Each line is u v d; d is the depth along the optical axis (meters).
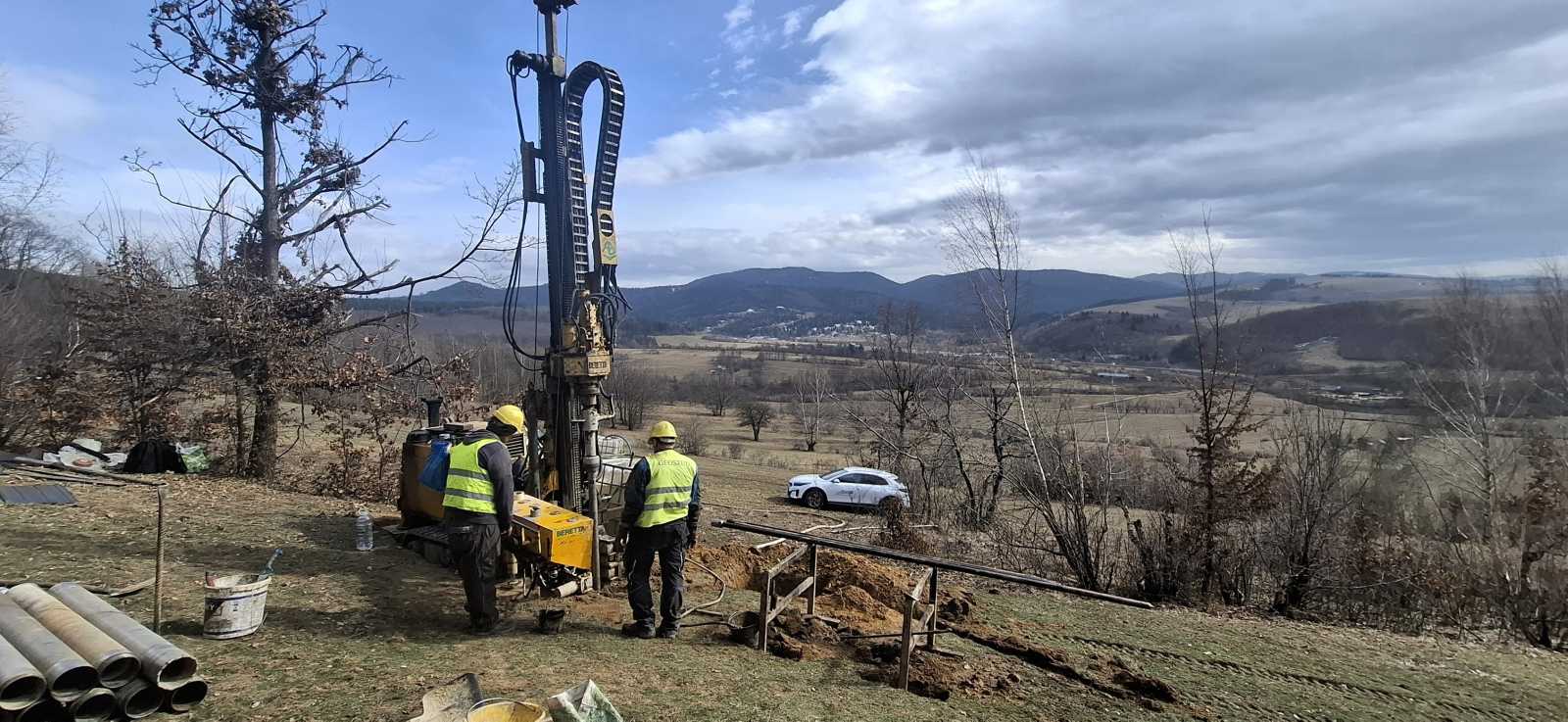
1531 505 12.54
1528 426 15.46
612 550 7.54
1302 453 13.43
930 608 6.36
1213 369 12.81
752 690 5.12
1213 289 12.95
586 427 7.31
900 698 5.41
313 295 14.19
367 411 13.74
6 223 16.27
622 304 7.86
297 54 14.44
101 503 9.39
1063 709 5.73
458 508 5.76
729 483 29.36
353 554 7.89
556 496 7.86
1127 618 9.62
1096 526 14.42
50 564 6.49
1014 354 16.17
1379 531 13.62
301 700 4.30
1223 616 11.59
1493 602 12.33
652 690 4.91
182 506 9.77
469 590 5.77
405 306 15.23
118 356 13.19
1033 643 7.59
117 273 13.20
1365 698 7.20
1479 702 7.51
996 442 18.36
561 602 6.74
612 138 7.63
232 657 4.87
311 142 14.91
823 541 6.66
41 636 3.96
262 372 13.51
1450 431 15.73
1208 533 12.65
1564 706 7.65
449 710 4.18
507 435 6.06
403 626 5.82
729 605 7.47
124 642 4.13
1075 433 14.57
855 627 6.94
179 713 4.05
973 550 15.73
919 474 23.94
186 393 13.98
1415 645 10.20
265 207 14.33
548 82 7.80
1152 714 5.94
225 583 5.37
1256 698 6.77
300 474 14.20
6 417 12.52
